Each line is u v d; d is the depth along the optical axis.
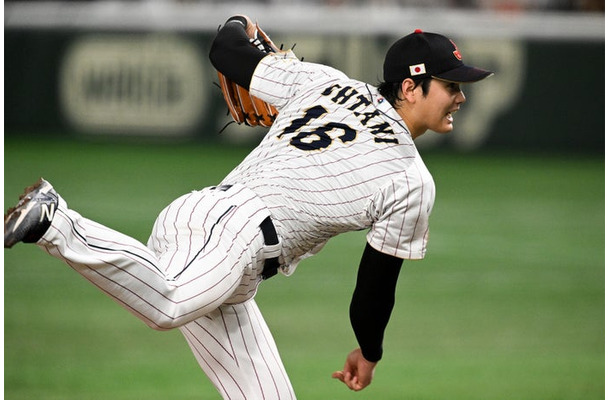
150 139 49.12
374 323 11.34
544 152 48.81
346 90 11.55
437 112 11.19
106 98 49.12
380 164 10.91
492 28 48.09
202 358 11.77
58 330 19.69
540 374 17.25
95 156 44.72
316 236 11.21
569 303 23.08
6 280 24.00
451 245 29.86
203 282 10.25
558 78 48.34
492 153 48.97
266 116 12.85
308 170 11.00
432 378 16.88
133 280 9.79
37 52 49.19
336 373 12.12
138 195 35.69
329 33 47.69
